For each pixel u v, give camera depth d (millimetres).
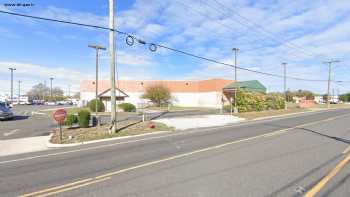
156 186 5781
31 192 5570
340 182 5938
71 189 5695
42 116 29812
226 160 8133
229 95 56438
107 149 10633
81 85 59656
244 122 22625
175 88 66312
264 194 5254
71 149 10938
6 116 24766
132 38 16812
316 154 8922
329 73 56781
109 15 15148
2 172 7285
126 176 6582
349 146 10414
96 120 19734
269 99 39562
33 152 10508
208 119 24656
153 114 31609
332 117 26844
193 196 5184
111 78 15289
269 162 7824
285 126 18438
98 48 21812
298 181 6023
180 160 8219
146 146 11102
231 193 5312
